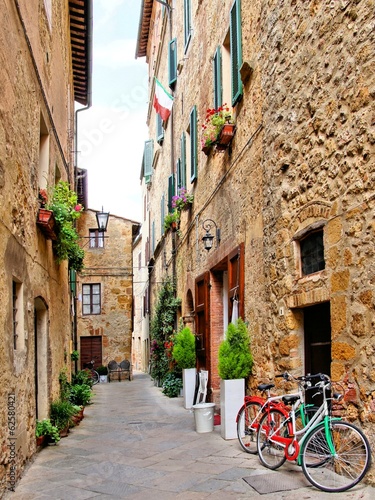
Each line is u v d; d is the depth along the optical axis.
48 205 7.84
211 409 8.18
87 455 6.81
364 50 4.62
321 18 5.39
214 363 10.73
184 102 14.45
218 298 10.91
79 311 24.52
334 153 5.11
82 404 11.37
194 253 12.80
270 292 6.67
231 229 9.02
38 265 7.31
